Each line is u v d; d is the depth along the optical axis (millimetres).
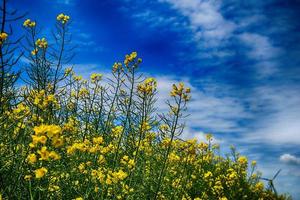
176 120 793
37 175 487
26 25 808
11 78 569
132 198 785
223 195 1136
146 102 872
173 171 1018
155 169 951
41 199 591
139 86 868
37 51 811
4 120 584
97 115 1050
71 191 744
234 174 1169
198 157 1186
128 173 842
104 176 731
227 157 1389
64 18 859
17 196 561
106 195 773
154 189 882
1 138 592
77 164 821
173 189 965
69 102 1049
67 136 898
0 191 533
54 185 667
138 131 925
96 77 1067
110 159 942
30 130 640
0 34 523
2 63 529
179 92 789
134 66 894
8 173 550
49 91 824
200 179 1141
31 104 719
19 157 583
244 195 1179
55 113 861
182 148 948
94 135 1009
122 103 917
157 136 948
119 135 1001
